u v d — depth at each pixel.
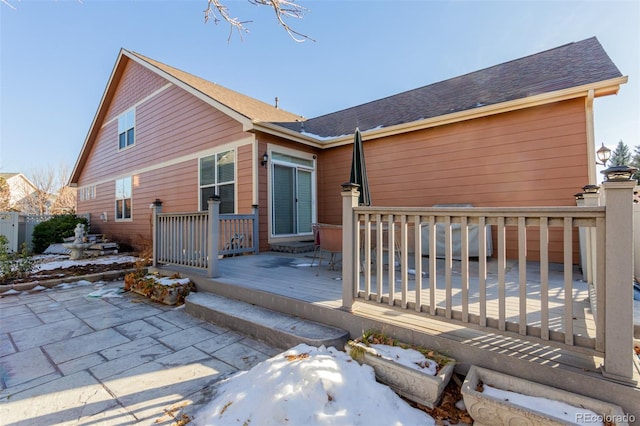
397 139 6.66
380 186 6.88
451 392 1.83
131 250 10.12
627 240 1.43
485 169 5.63
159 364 2.35
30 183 24.08
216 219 4.02
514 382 1.68
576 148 4.84
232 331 2.99
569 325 1.59
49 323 3.29
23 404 1.85
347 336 2.47
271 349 2.58
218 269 4.36
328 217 7.92
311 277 3.95
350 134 7.11
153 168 9.28
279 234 6.99
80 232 8.36
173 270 4.65
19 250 10.01
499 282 1.79
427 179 6.27
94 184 12.54
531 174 5.21
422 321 2.28
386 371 1.87
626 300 1.44
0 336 2.93
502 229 1.78
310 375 1.71
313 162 7.86
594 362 1.65
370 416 1.56
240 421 1.56
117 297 4.37
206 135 7.63
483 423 1.54
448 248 1.97
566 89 4.69
